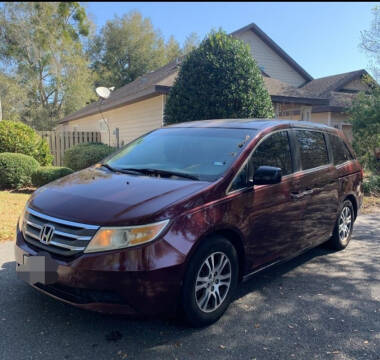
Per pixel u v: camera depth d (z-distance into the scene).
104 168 4.41
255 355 3.08
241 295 4.22
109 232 3.01
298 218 4.50
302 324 3.62
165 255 3.06
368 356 3.13
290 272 4.98
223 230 3.57
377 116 11.46
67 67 29.50
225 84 9.52
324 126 5.59
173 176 3.85
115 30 41.75
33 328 3.36
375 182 11.12
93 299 3.00
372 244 6.29
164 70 17.36
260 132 4.27
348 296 4.27
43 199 3.58
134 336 3.29
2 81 25.05
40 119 30.48
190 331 3.40
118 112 17.67
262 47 21.75
